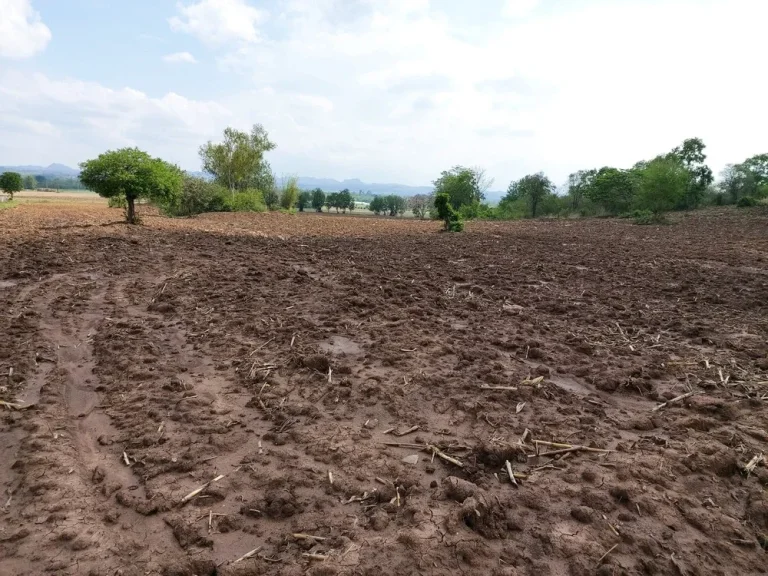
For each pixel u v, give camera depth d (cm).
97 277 864
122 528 282
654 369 516
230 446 365
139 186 1655
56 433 375
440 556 259
